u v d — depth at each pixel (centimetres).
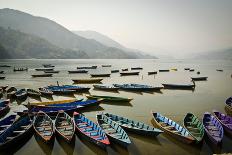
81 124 2430
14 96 4078
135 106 3519
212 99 4106
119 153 1889
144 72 10344
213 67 15300
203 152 1897
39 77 7875
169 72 10444
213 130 2259
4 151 1947
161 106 3544
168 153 1880
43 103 3434
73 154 1886
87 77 7906
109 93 4700
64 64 17838
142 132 2184
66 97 4266
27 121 2506
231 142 2092
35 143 2092
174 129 2306
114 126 2330
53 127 2250
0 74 8919
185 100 4009
